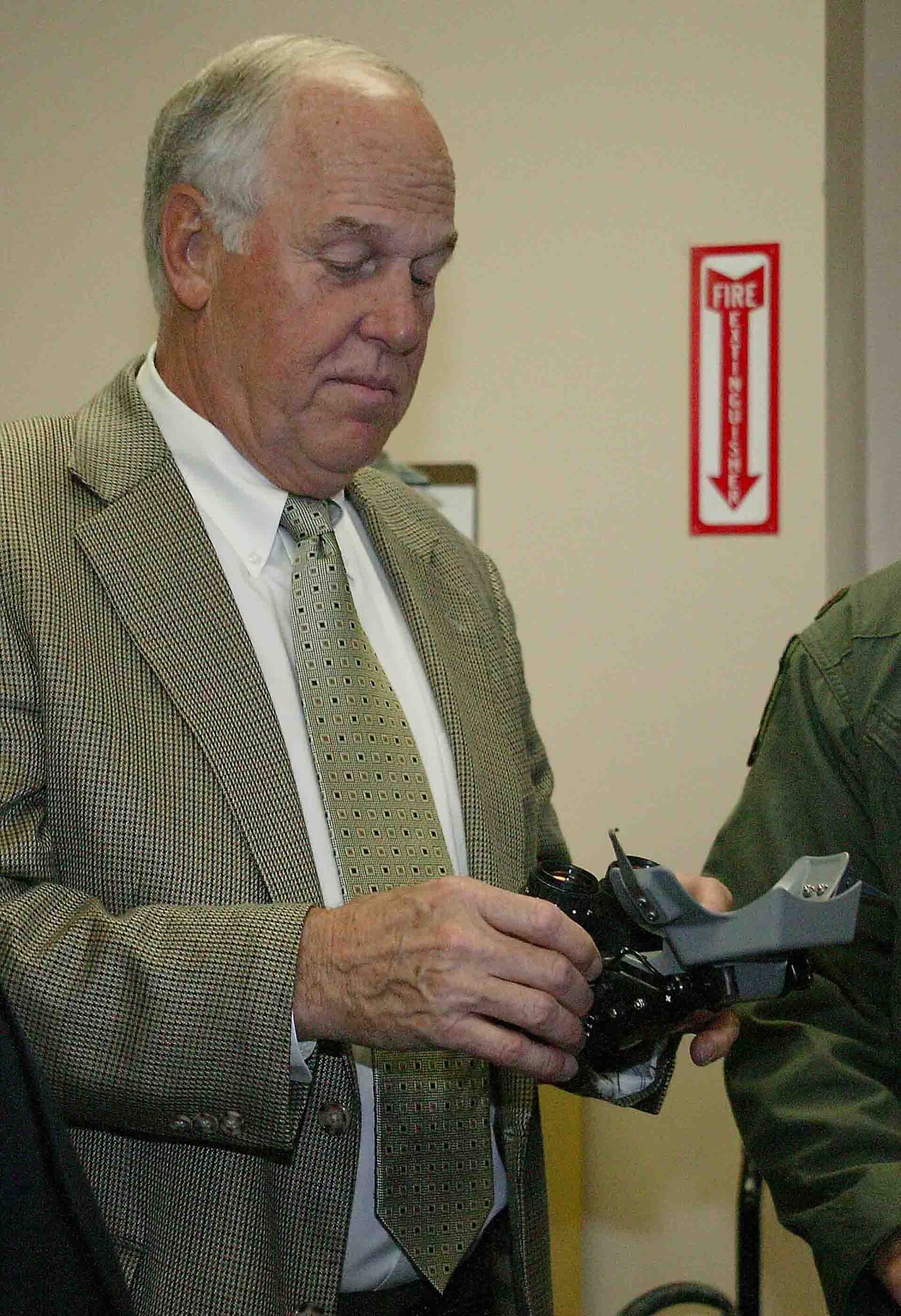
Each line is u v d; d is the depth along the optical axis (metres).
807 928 1.04
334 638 1.23
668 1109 2.44
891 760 1.32
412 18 2.47
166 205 1.26
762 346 2.38
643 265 2.42
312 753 1.19
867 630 1.39
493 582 1.53
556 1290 2.26
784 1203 1.26
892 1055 1.33
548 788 1.50
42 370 2.60
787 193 2.37
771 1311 2.43
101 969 1.02
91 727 1.10
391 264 1.19
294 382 1.19
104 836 1.09
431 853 1.19
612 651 2.45
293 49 1.22
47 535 1.15
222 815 1.11
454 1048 0.98
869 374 2.85
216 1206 1.08
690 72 2.40
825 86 2.36
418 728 1.29
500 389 2.47
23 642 1.11
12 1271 0.77
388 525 1.42
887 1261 1.16
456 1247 1.17
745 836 1.42
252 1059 1.00
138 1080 1.02
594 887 1.13
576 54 2.43
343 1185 1.10
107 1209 1.10
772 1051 1.33
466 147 2.46
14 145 2.59
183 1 2.54
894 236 2.83
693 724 2.42
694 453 2.41
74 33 2.57
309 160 1.16
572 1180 2.28
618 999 1.09
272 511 1.26
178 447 1.27
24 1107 0.77
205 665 1.15
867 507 2.87
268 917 1.03
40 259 2.59
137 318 2.57
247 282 1.20
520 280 2.46
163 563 1.18
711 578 2.42
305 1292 1.08
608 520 2.44
